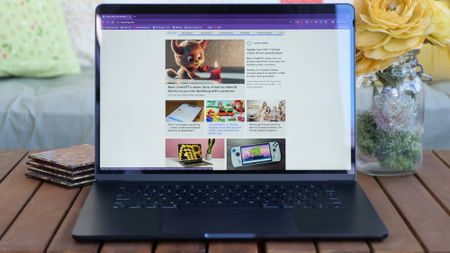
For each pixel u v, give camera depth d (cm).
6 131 184
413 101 99
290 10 97
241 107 96
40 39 213
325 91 96
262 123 95
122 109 96
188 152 95
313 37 96
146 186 92
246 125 95
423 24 92
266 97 96
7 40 205
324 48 96
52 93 195
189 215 82
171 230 77
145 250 75
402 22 92
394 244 76
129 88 96
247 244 77
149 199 87
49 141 184
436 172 104
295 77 96
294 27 97
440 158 112
